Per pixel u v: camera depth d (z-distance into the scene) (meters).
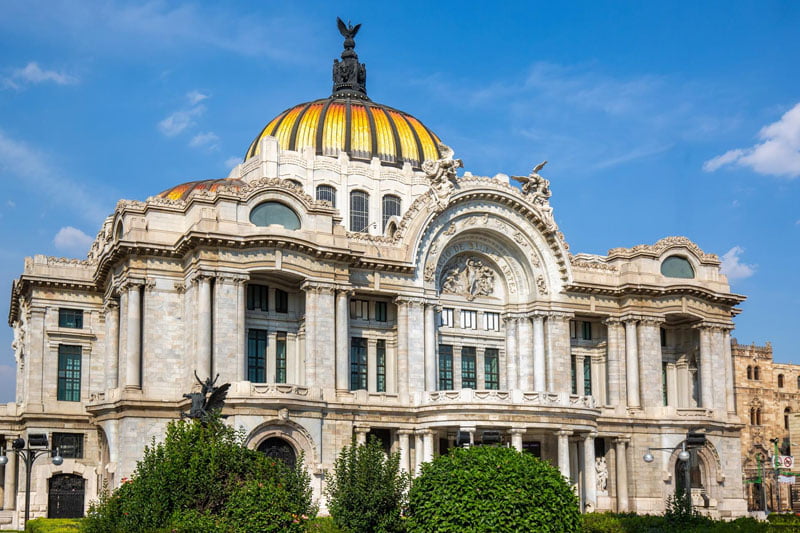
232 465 54.09
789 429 126.75
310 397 82.75
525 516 56.66
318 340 85.94
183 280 86.88
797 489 123.94
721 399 105.69
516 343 101.19
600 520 70.06
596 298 102.56
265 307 89.06
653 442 100.94
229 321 82.81
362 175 106.88
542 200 100.50
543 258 100.44
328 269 87.44
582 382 104.69
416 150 112.69
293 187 86.94
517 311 101.38
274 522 51.31
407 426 90.00
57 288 96.75
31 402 94.06
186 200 87.81
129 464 82.62
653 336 103.25
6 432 95.31
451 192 95.12
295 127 110.12
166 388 84.88
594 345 106.19
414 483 60.94
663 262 105.06
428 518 58.03
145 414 83.81
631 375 101.88
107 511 54.25
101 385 97.06
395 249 93.25
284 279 88.06
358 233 92.12
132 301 85.38
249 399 79.19
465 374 99.62
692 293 104.19
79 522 69.44
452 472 58.12
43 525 69.12
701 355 105.88
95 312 98.12
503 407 87.19
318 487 81.62
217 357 81.94
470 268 101.19
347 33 127.19
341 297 88.12
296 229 86.88
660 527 69.12
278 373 88.94
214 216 83.69
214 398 59.47
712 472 103.38
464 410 87.06
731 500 103.75
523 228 99.88
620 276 103.62
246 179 107.12
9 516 93.56
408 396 91.38
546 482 58.53
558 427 89.31
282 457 81.56
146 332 85.00
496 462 58.56
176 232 87.25
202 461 53.50
